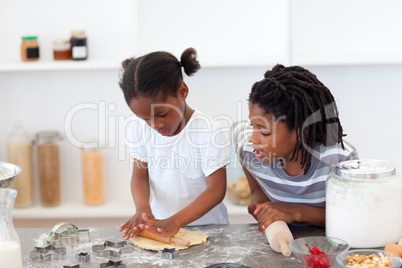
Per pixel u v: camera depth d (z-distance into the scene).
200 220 1.79
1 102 2.68
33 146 2.72
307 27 2.57
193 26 2.59
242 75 2.62
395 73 2.60
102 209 2.60
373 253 1.22
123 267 1.27
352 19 2.57
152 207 1.84
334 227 1.35
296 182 1.54
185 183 1.75
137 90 1.50
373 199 1.30
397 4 2.55
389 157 2.67
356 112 2.64
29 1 2.58
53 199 2.64
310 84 1.43
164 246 1.39
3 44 2.60
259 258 1.32
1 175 1.46
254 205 1.63
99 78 2.65
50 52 2.61
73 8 2.58
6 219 1.21
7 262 1.19
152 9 2.57
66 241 1.41
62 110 2.69
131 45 2.60
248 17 2.58
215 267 1.25
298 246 1.29
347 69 2.60
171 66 1.54
